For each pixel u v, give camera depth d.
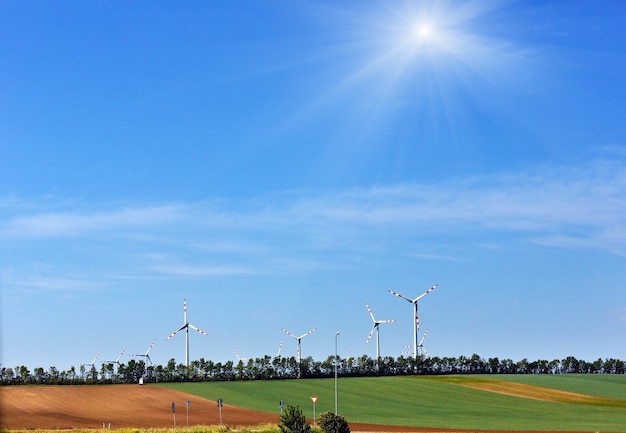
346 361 198.00
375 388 146.75
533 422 101.50
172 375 175.12
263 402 125.25
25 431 79.31
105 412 110.00
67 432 77.75
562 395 148.12
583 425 97.44
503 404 129.88
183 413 110.19
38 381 162.88
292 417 64.06
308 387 146.25
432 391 144.50
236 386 144.75
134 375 172.38
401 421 101.88
